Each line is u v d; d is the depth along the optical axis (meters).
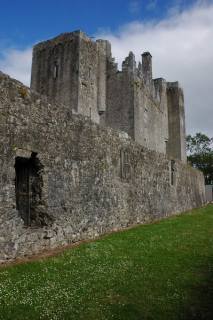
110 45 31.05
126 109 29.17
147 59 35.53
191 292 8.16
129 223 18.78
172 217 25.14
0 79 10.36
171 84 44.78
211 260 11.17
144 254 11.66
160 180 24.77
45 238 11.76
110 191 16.86
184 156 44.34
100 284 8.45
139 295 7.86
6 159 10.29
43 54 28.52
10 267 9.52
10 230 10.23
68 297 7.52
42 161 11.91
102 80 29.69
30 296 7.50
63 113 13.41
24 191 12.04
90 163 15.15
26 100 11.34
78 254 11.32
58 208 12.61
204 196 44.66
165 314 6.97
